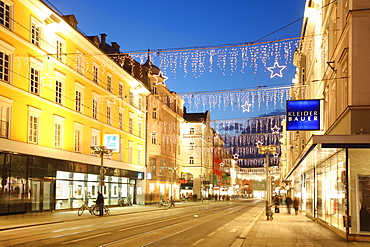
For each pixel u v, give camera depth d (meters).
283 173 91.62
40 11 28.83
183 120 75.81
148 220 25.34
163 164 61.31
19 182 26.48
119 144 39.62
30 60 27.73
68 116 33.19
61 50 32.41
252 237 16.41
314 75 30.27
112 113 42.62
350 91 16.02
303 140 38.81
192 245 13.90
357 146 14.77
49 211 30.14
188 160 79.94
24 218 24.22
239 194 145.50
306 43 32.88
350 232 15.16
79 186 35.25
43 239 14.56
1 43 24.80
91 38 40.16
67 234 16.34
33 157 28.05
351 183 15.20
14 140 25.75
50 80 30.30
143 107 52.00
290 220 27.02
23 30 27.16
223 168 113.44
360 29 15.98
